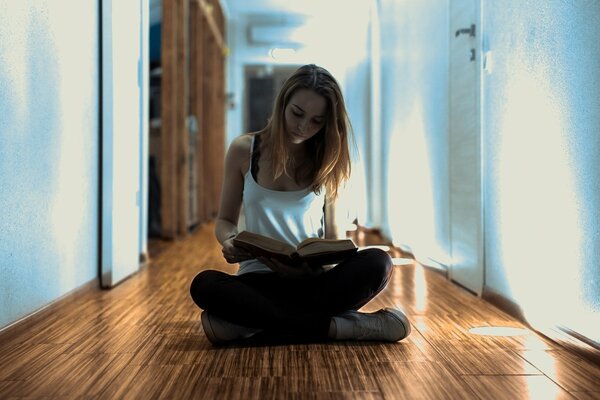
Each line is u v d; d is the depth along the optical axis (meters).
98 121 2.71
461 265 2.79
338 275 1.71
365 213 6.14
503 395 1.32
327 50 8.62
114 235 2.77
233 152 1.83
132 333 1.90
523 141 2.03
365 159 6.23
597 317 1.54
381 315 1.77
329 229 1.89
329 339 1.77
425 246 3.57
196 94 6.02
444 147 3.10
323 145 1.76
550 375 1.46
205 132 6.80
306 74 1.67
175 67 4.64
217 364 1.54
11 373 1.48
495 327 1.98
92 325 2.01
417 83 3.78
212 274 1.70
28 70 1.91
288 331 1.71
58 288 2.24
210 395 1.31
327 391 1.34
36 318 2.00
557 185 1.76
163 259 3.73
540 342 1.78
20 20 1.84
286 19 8.70
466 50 2.66
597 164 1.52
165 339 1.82
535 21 1.90
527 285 2.01
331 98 1.67
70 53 2.33
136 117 3.21
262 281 1.76
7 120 1.76
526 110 1.99
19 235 1.88
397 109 4.52
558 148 1.75
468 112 2.63
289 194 1.76
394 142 4.67
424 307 2.32
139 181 3.42
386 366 1.53
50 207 2.14
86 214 2.56
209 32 6.93
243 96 9.02
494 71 2.32
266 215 1.77
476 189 2.53
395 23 4.60
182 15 4.91
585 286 1.60
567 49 1.67
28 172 1.93
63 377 1.45
